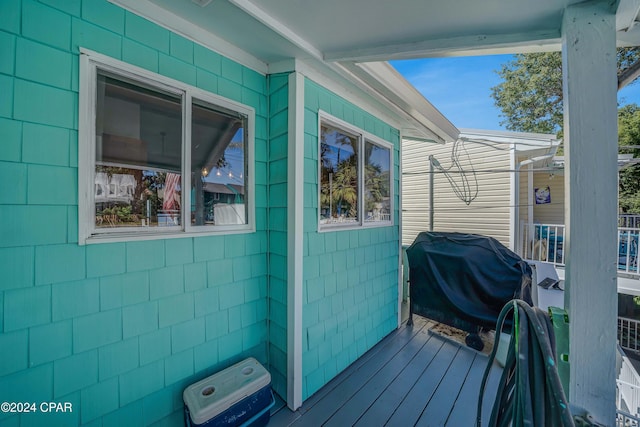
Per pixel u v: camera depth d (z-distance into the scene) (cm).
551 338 100
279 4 143
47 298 124
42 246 123
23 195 118
